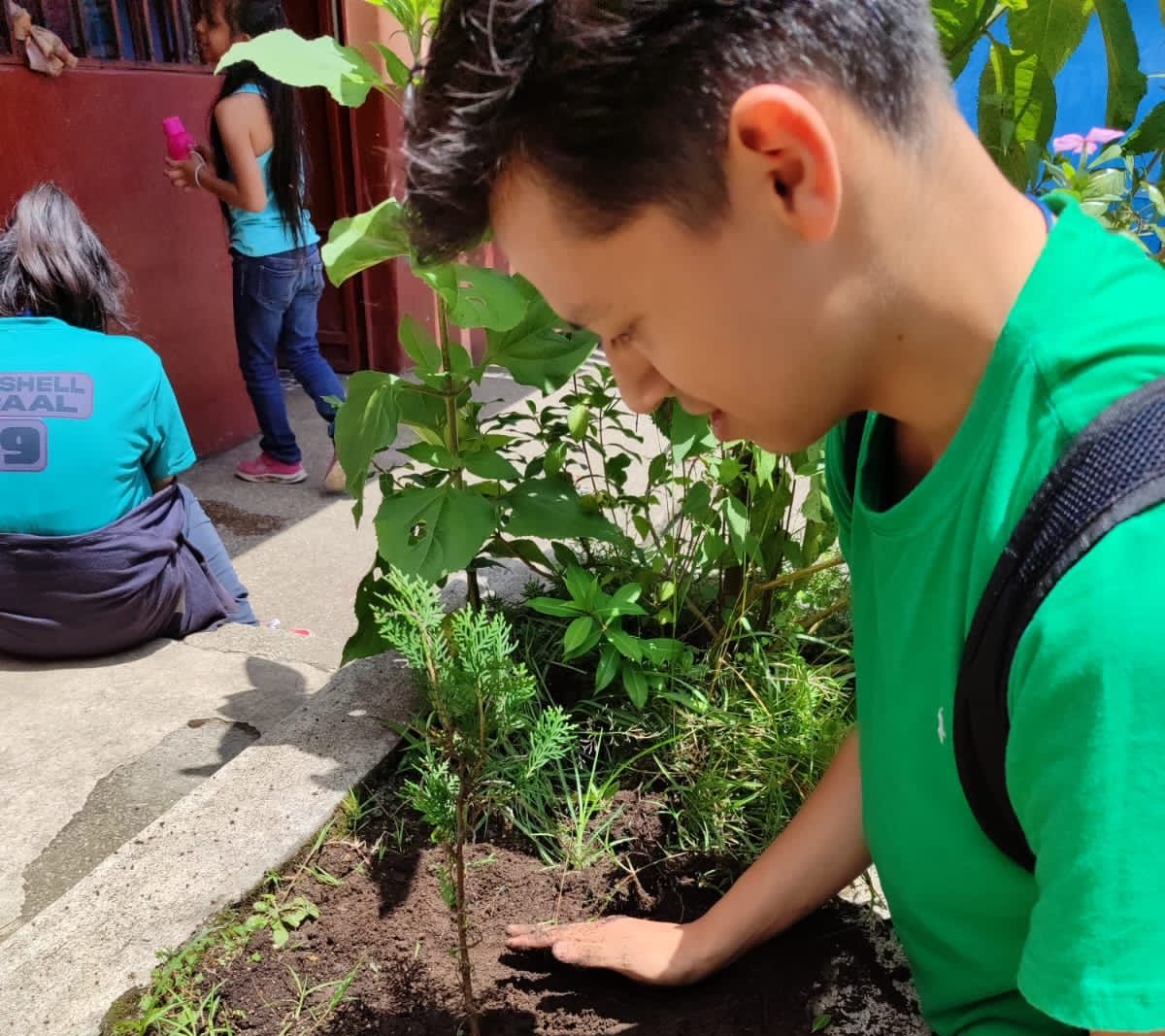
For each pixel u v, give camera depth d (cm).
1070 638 62
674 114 63
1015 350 70
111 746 230
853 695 183
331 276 143
